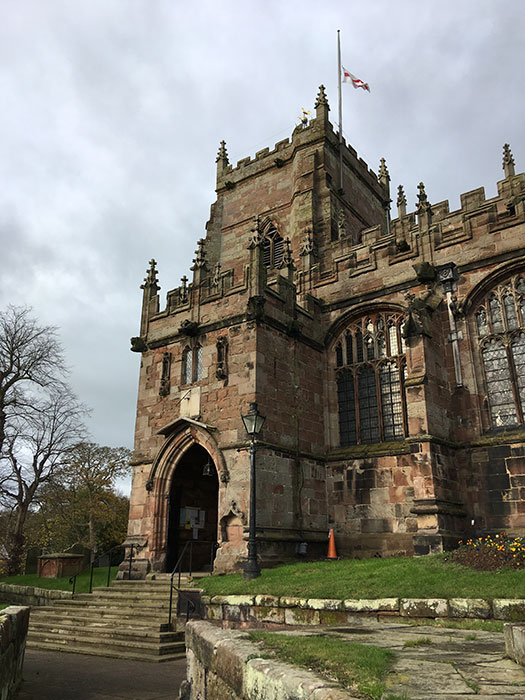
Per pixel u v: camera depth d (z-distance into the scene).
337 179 37.31
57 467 40.19
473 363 23.08
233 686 5.55
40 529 48.81
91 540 52.19
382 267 26.69
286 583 15.80
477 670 5.30
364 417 25.94
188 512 26.83
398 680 4.77
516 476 20.91
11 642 9.42
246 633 7.05
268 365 24.09
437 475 20.52
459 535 20.52
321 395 26.97
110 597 21.05
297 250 34.66
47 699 9.82
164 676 12.27
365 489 24.34
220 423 23.89
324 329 27.83
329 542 23.86
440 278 24.33
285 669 4.68
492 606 11.10
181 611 17.25
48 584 28.47
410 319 22.27
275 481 22.70
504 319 22.91
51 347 38.88
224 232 40.44
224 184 41.16
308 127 37.31
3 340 37.78
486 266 23.55
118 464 54.78
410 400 21.38
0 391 37.19
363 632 9.24
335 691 3.88
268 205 38.69
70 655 15.62
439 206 26.53
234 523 22.00
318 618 13.41
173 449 25.39
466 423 22.55
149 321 28.84
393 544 22.94
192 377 26.00
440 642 7.76
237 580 17.81
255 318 23.98
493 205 23.92
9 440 37.91
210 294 26.81
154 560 24.28
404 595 12.60
